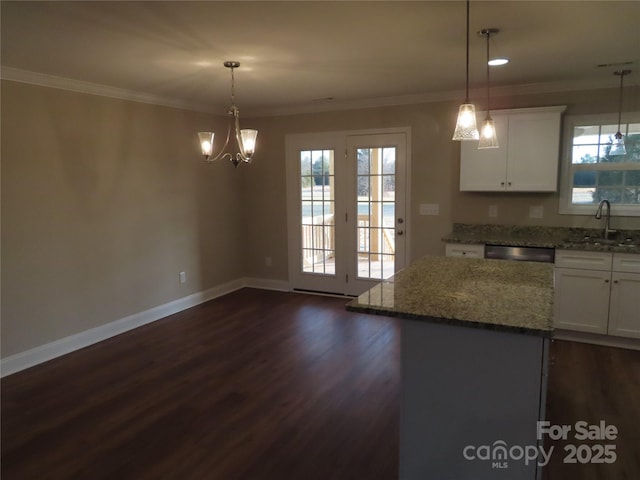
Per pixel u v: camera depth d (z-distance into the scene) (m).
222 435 2.68
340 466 2.38
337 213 5.52
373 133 5.16
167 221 4.91
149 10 2.34
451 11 2.41
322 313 4.95
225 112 5.59
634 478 2.27
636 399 3.01
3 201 3.44
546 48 3.13
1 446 2.61
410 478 2.14
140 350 3.99
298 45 2.98
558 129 4.14
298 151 5.61
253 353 3.88
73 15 2.40
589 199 4.35
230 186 5.84
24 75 3.51
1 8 2.29
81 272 4.04
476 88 4.48
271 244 5.97
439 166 4.89
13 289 3.53
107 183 4.23
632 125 4.12
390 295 2.21
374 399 3.06
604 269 3.80
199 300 5.40
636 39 2.93
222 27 2.62
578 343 4.00
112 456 2.50
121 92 4.28
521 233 4.61
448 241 4.38
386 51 3.15
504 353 1.88
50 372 3.56
